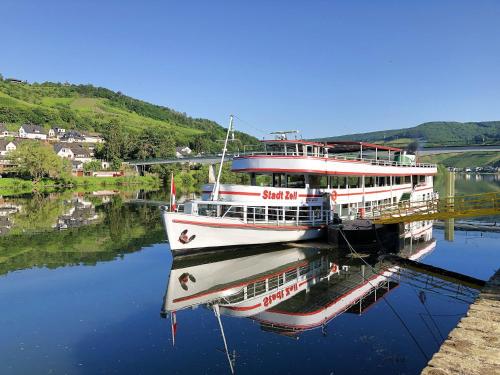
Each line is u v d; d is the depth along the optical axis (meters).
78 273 25.34
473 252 31.52
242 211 29.19
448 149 102.81
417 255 30.39
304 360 14.05
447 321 17.34
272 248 30.28
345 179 35.22
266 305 19.50
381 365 13.64
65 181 116.81
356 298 20.36
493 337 12.23
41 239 36.72
